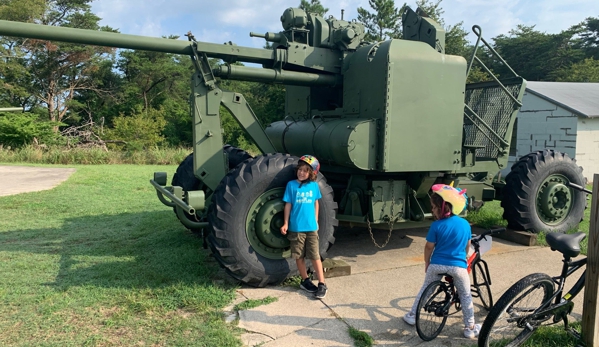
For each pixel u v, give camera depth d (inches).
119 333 131.6
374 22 1334.9
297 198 158.4
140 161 766.5
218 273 182.7
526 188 237.3
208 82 184.5
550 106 530.6
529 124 558.3
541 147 545.0
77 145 892.6
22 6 1203.9
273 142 252.8
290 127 236.8
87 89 1526.8
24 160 749.3
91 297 155.6
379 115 188.7
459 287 129.1
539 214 244.7
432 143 197.8
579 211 253.9
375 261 202.2
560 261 203.0
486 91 259.8
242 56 195.8
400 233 254.8
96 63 1432.1
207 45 186.4
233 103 191.5
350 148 182.1
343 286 170.4
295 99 254.4
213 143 185.5
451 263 127.5
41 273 179.9
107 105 1577.3
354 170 207.2
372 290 166.6
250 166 166.4
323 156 203.5
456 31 1348.4
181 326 134.2
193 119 183.5
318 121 219.8
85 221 277.9
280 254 172.9
